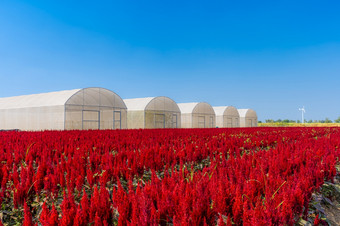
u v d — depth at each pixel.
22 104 24.67
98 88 23.59
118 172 4.88
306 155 6.31
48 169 4.71
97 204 3.13
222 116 40.84
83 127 22.45
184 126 34.66
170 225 3.17
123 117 25.95
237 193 3.33
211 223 3.00
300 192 3.58
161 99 29.97
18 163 6.11
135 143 8.72
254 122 50.22
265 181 3.92
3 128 25.78
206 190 3.38
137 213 3.00
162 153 6.39
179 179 4.09
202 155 6.92
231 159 5.69
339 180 5.67
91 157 5.54
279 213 3.08
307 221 3.74
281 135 13.61
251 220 2.88
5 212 3.86
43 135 11.38
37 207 4.04
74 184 4.42
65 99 21.28
